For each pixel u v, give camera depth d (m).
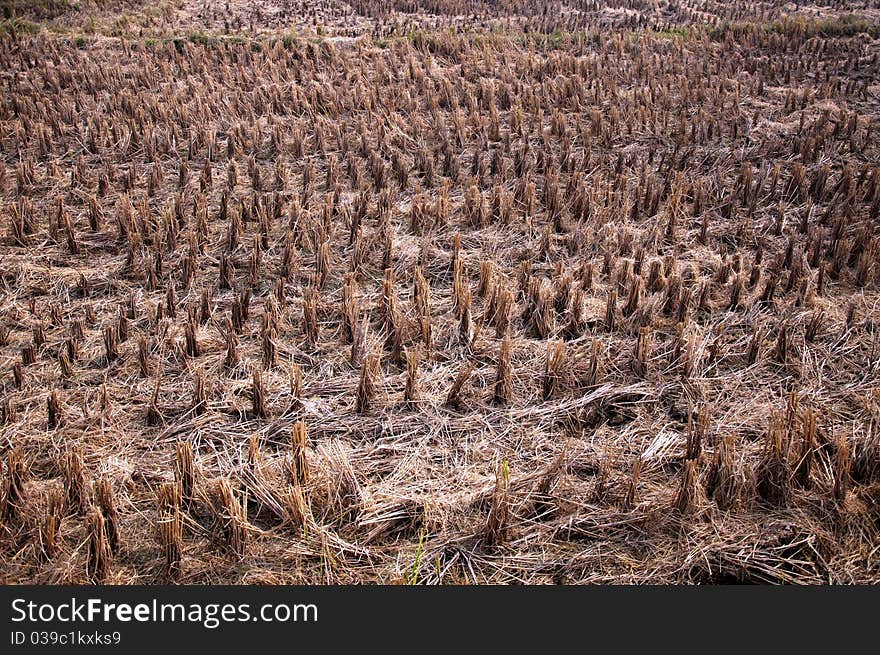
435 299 6.39
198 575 3.89
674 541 4.11
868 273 6.57
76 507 4.16
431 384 5.32
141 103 10.77
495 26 15.83
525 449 4.75
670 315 6.16
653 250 7.11
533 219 7.76
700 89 11.17
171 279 6.51
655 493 4.40
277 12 17.05
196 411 5.00
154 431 4.84
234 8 17.36
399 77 12.31
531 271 6.79
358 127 9.97
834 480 4.35
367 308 6.26
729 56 13.49
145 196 8.28
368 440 4.81
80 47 14.02
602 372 5.36
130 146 9.40
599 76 12.27
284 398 5.15
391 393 5.23
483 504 4.32
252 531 4.08
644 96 10.95
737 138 9.85
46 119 10.10
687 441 4.57
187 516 4.07
